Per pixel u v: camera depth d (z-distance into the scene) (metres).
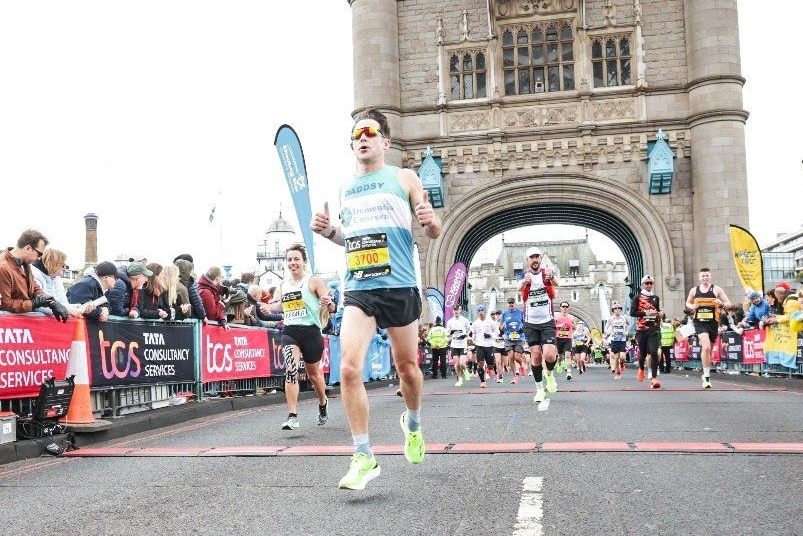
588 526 3.61
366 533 3.58
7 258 6.96
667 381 15.66
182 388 10.21
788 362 13.11
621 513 3.84
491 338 16.03
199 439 7.14
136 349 8.93
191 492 4.59
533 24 28.67
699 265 26.59
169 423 8.93
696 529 3.54
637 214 27.41
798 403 9.14
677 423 7.23
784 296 14.16
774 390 11.59
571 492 4.30
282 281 8.07
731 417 7.70
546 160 27.98
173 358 9.82
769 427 6.87
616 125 27.55
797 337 12.63
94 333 8.06
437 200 28.19
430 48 28.97
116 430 7.71
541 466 5.08
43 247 7.13
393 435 6.98
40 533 3.77
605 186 27.48
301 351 7.92
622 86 27.94
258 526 3.77
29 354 7.05
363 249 4.46
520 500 4.14
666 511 3.87
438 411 8.95
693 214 27.11
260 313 13.41
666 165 26.61
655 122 27.41
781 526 3.56
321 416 8.14
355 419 4.22
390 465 5.27
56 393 6.88
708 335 12.45
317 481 4.80
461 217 28.31
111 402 8.43
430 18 29.08
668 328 21.88
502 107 28.36
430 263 27.98
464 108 28.53
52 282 7.99
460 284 26.58
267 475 5.05
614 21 28.16
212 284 11.14
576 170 27.77
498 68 28.64
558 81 28.62
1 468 5.86
